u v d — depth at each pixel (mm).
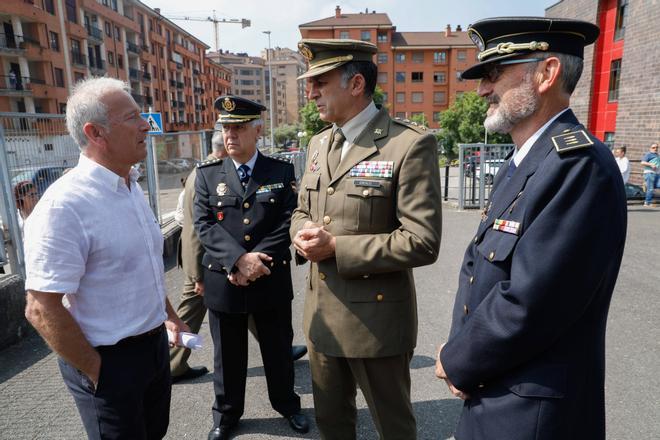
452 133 40156
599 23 16781
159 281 1854
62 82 32562
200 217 2613
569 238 1095
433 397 2977
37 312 1488
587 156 1133
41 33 30219
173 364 3203
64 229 1495
